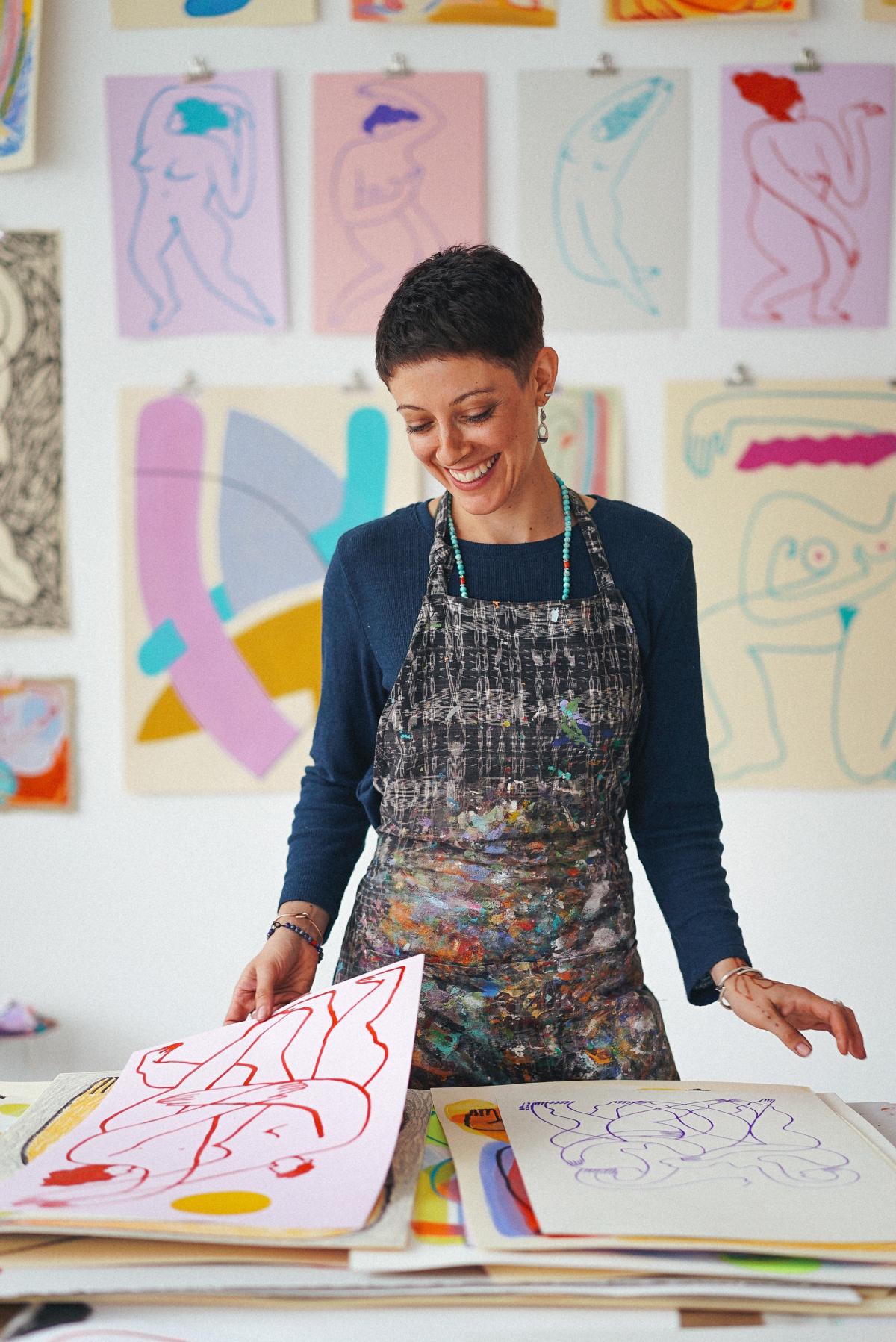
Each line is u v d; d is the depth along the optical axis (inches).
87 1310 24.9
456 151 79.4
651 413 81.4
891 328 80.7
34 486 82.4
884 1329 24.7
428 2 78.4
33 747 83.5
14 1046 83.0
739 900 83.2
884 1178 29.5
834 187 79.6
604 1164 30.1
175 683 82.8
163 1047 37.0
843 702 82.1
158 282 80.8
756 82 78.9
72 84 80.4
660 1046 41.3
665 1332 24.5
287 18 78.8
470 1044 40.3
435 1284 25.0
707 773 44.4
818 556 81.6
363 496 81.9
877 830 82.7
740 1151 31.1
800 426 81.0
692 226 80.2
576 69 79.3
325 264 80.4
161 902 84.2
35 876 84.4
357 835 45.9
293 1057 34.4
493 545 42.9
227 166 80.0
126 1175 27.9
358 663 44.5
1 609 82.8
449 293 36.8
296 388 81.5
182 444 81.9
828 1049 82.8
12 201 81.2
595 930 41.3
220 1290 24.7
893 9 78.0
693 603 44.4
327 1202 26.5
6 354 81.7
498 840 40.7
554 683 41.3
